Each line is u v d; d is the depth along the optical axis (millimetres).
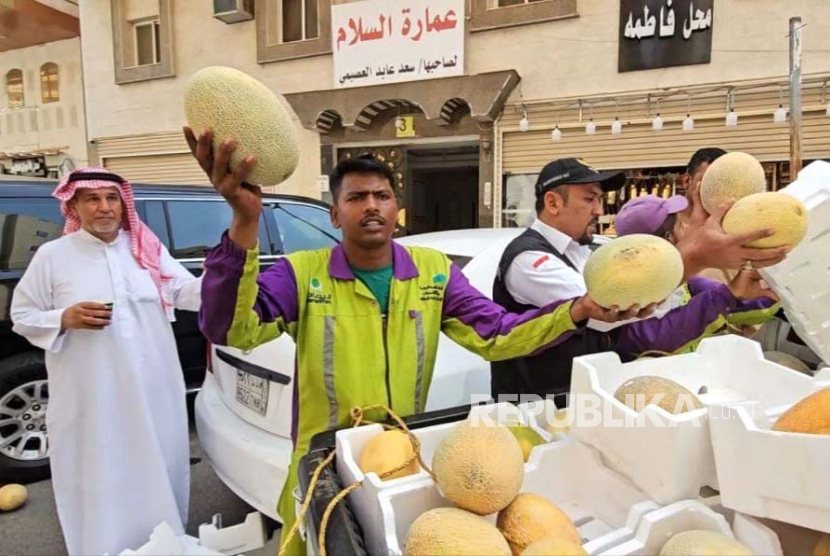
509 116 8023
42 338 2217
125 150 10438
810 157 6625
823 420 846
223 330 1250
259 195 1103
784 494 830
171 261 2656
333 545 938
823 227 1188
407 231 9102
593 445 1071
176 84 9938
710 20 6922
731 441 886
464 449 915
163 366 2473
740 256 1104
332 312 1537
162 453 2393
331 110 8664
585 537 1004
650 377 1100
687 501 917
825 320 1282
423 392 1616
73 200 2420
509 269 1820
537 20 7707
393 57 8328
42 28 11391
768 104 6730
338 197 1565
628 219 1944
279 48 9117
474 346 1550
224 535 1815
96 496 2238
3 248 3223
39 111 12305
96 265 2361
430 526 853
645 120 7293
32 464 3273
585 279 1143
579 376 1104
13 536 2715
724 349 1293
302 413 1567
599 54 7520
